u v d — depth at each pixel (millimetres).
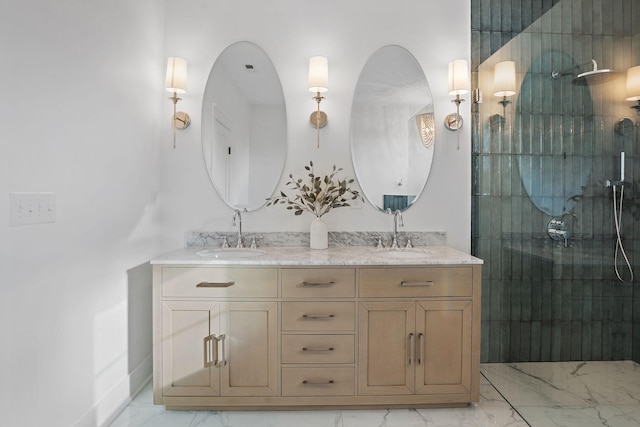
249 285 1831
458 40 2412
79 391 1541
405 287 1844
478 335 1858
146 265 2162
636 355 1504
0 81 1147
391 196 2412
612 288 1601
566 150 1804
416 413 1854
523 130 2043
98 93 1665
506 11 2238
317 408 1885
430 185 2402
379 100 2414
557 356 1804
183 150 2383
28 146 1261
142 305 2111
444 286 1852
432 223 2412
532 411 1868
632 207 1519
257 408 1884
